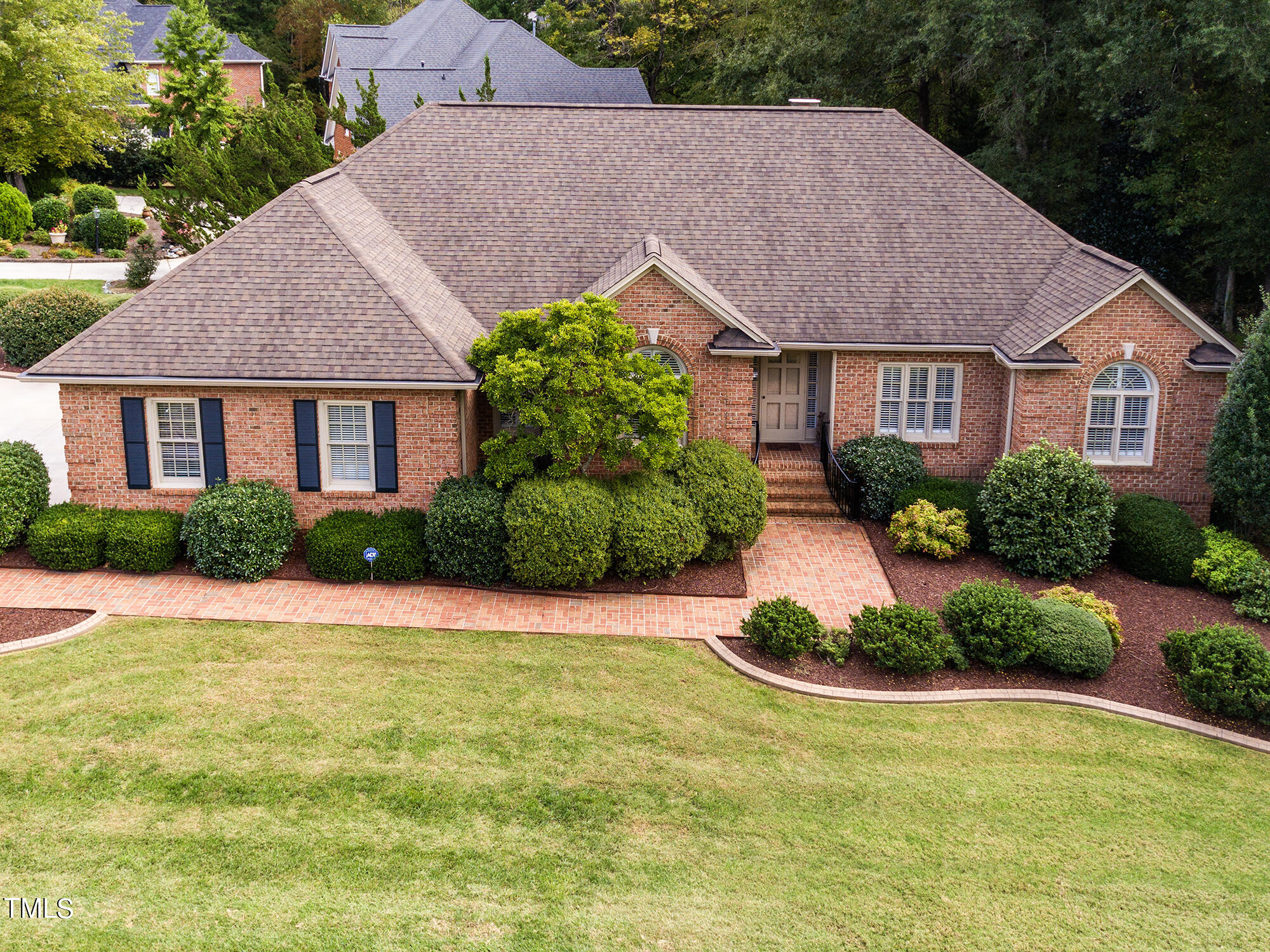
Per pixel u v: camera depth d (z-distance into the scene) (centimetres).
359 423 1936
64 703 1447
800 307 2247
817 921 1110
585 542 1820
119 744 1355
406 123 2561
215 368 1859
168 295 1953
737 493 1969
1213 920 1138
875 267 2322
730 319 2084
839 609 1853
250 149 3153
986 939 1095
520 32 5041
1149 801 1357
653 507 1889
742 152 2545
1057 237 2388
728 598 1884
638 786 1324
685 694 1558
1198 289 3653
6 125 4706
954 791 1355
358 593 1847
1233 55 2583
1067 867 1216
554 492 1827
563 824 1246
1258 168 2967
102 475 1953
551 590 1883
